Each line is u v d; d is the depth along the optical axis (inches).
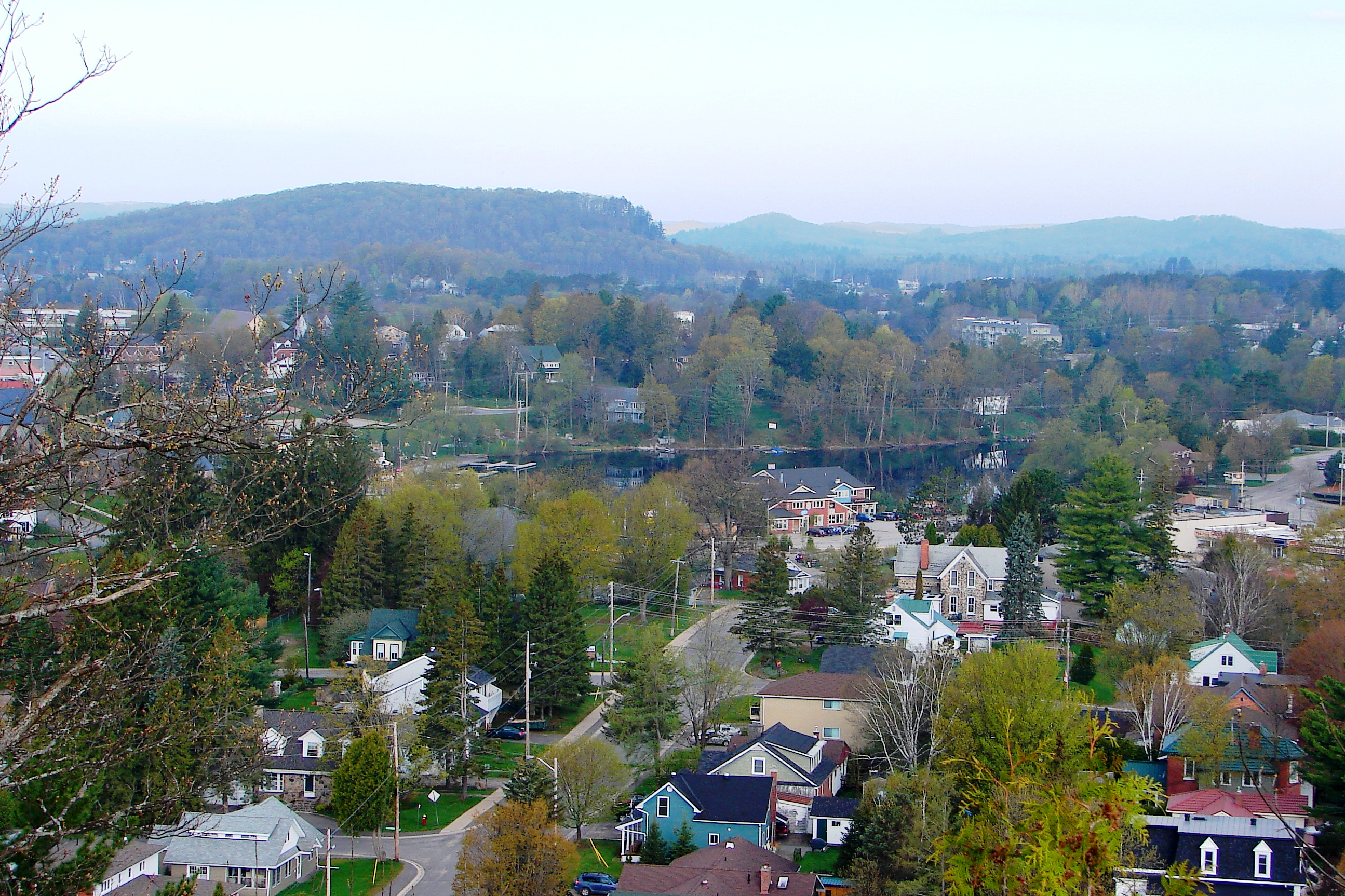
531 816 1679.4
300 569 2977.4
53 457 515.5
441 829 2058.3
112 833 709.9
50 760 646.5
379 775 1876.2
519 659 2618.1
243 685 2091.5
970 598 3277.6
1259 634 2822.3
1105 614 2999.5
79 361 535.2
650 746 2257.6
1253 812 1744.6
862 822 1720.0
